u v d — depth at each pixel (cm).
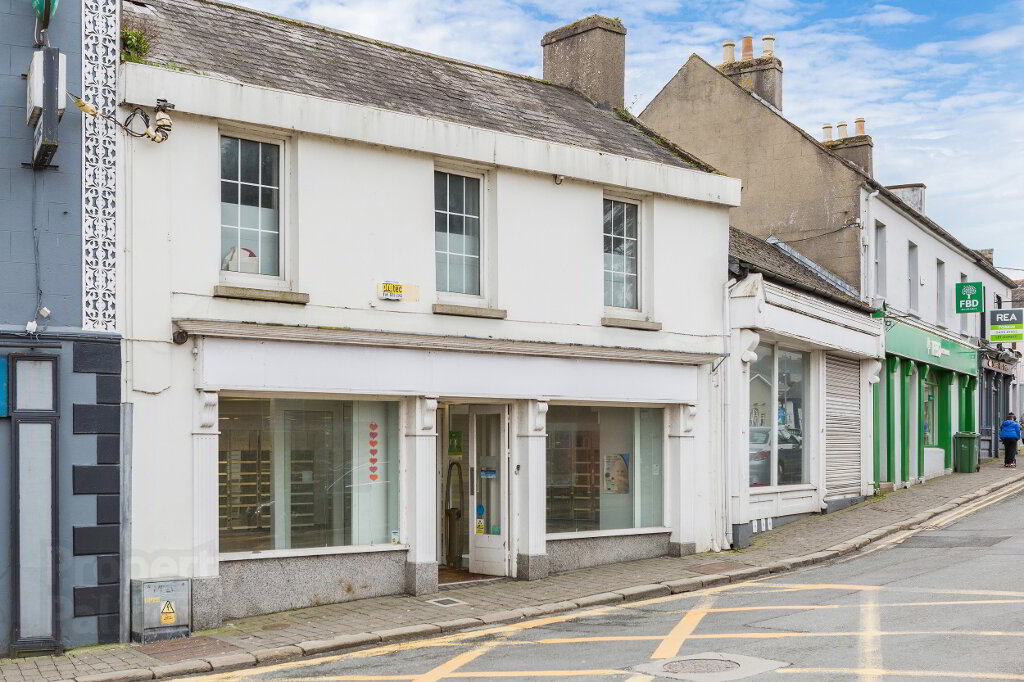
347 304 1177
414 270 1241
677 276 1534
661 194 1510
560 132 1491
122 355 1020
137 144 1041
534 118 1513
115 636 995
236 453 1116
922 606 1044
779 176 2297
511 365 1320
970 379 3162
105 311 1012
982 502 2047
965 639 878
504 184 1341
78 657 941
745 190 2341
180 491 1045
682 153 1684
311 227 1156
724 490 1566
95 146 1016
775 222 2294
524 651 933
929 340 2531
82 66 1013
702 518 1541
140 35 1091
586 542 1421
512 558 1337
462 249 1324
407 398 1241
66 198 998
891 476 2280
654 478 1541
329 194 1174
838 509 1959
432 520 1238
